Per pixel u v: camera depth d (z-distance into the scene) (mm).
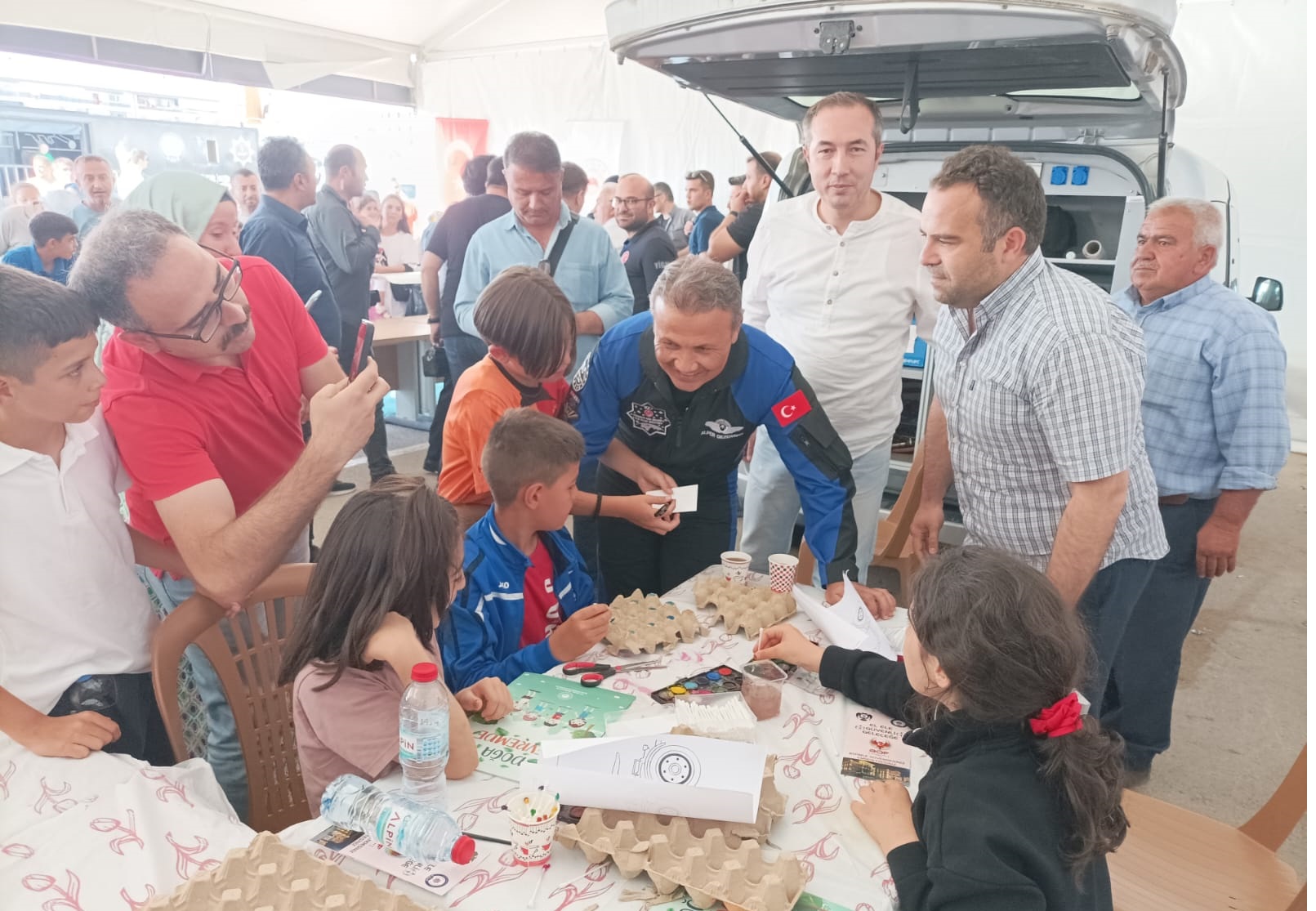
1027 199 1657
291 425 1970
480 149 7902
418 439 6059
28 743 1331
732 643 1792
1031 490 1873
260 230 3885
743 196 4223
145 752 1686
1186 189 2932
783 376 2102
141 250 1470
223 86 6586
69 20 5176
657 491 2217
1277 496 5258
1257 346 2311
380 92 7516
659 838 1122
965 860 1011
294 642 1370
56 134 5789
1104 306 1700
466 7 7277
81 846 1167
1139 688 2547
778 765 1382
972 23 1843
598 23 7117
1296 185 5633
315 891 1047
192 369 1692
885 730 1490
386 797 1183
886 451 2705
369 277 4777
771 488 2703
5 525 1403
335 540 1340
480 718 1471
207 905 1036
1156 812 1770
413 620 1373
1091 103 2762
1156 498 1975
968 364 1868
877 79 2383
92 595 1531
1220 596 3924
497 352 2057
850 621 1749
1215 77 5727
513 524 1827
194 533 1613
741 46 2154
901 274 2531
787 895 1074
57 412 1387
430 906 1068
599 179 7625
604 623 1707
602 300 3613
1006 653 1065
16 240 5379
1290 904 1370
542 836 1121
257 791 1736
